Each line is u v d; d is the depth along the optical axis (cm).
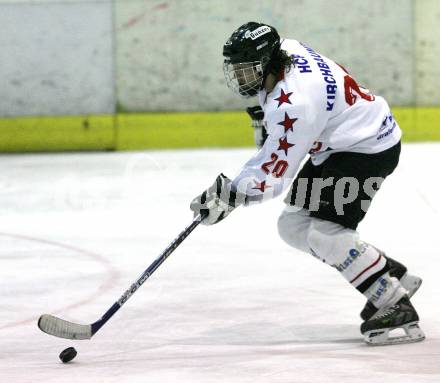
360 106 1094
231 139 3409
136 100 3444
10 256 1717
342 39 3434
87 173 2852
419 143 3362
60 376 990
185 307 1311
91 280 1509
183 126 3416
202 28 3412
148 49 3425
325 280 1456
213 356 1063
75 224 2045
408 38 3431
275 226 1948
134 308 1310
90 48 3419
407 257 1628
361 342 1115
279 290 1398
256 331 1177
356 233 1103
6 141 3434
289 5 3416
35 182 2698
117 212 2181
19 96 3434
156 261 1076
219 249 1731
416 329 1109
